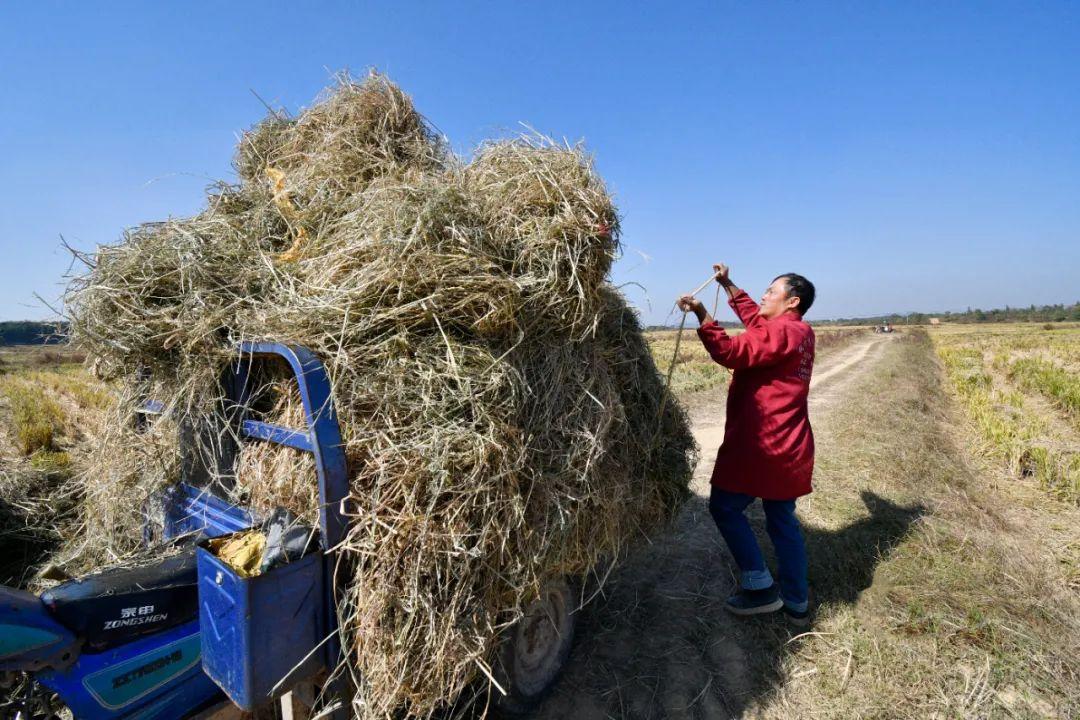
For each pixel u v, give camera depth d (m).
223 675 1.68
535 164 2.59
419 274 2.04
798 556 3.41
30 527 4.23
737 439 3.32
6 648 1.60
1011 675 3.00
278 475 2.12
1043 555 4.68
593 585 3.61
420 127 3.97
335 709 1.82
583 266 2.36
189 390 2.38
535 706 2.73
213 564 1.69
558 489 2.25
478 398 1.99
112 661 1.85
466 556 1.86
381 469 1.84
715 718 2.75
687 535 4.78
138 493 2.80
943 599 3.59
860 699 2.86
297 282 2.33
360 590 1.77
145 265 2.51
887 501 5.33
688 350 29.02
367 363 2.02
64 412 8.78
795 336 3.18
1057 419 12.59
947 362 28.86
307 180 3.22
